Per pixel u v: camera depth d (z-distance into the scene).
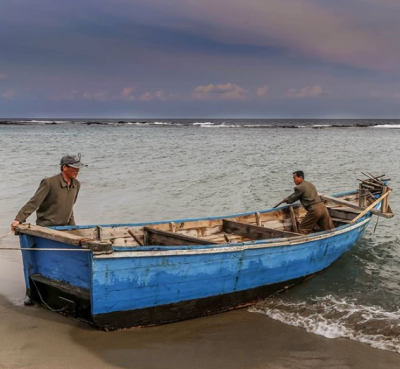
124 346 5.37
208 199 15.47
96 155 32.91
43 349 5.20
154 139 57.28
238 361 5.15
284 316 6.46
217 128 107.00
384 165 27.12
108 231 7.09
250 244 6.48
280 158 31.75
